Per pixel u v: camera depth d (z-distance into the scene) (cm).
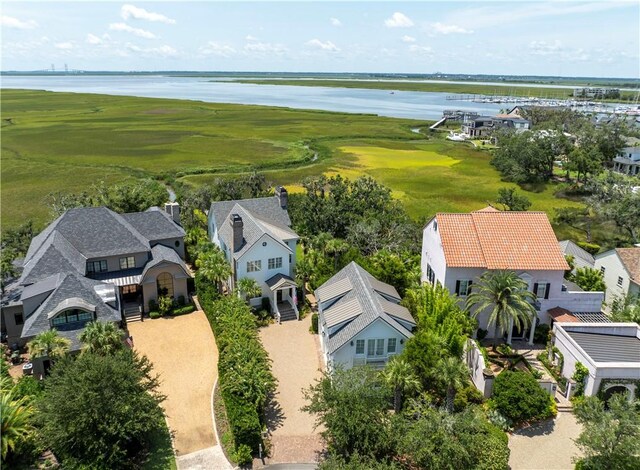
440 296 4941
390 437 3525
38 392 4081
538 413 4116
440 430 3412
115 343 4356
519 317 5159
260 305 6234
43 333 4419
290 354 5244
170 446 3891
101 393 3397
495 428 3875
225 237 6625
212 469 3675
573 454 3862
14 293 5259
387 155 16700
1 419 3322
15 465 3403
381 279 5903
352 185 9881
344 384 3703
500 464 3522
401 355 4347
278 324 5912
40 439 3400
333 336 4800
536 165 13375
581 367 4391
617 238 8962
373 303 4741
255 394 4047
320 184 9606
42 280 5400
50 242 5791
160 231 6869
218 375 4738
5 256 6088
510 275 4784
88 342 4278
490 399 4353
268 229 6331
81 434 3309
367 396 3628
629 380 4259
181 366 4981
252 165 14725
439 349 4256
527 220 5609
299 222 8144
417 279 6209
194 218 8656
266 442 3922
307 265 6412
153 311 6028
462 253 5328
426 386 4319
